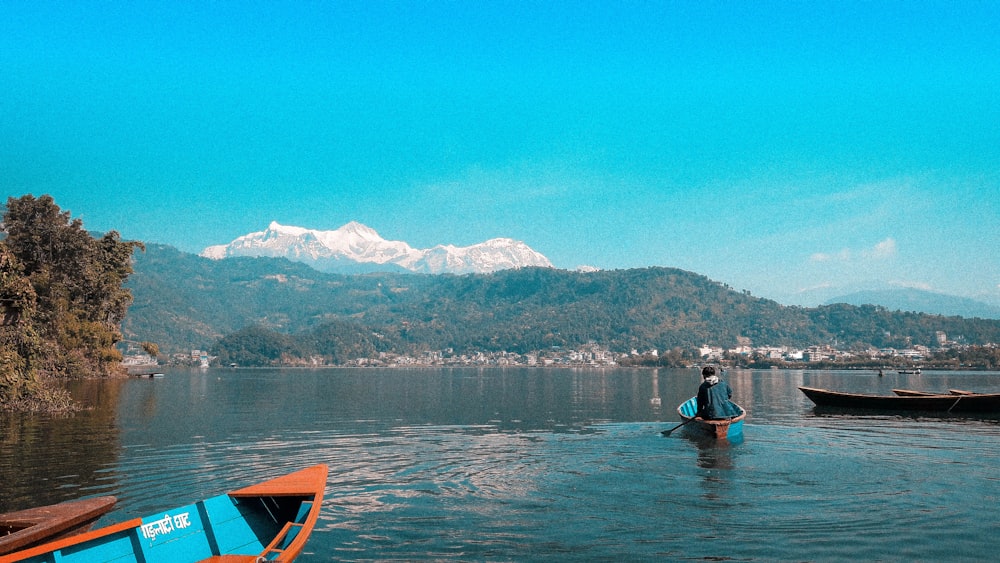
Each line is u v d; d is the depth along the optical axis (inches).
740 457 698.2
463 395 2199.8
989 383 3324.3
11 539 373.1
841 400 1422.2
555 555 398.6
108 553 345.4
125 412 1359.5
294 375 5625.0
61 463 706.2
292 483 460.8
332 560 391.5
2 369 1360.7
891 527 445.1
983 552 399.2
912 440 833.5
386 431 1023.0
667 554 399.5
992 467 637.9
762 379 4367.6
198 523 393.7
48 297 2778.1
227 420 1205.7
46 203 2915.8
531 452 761.6
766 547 409.7
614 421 1173.7
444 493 547.2
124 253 3476.9
